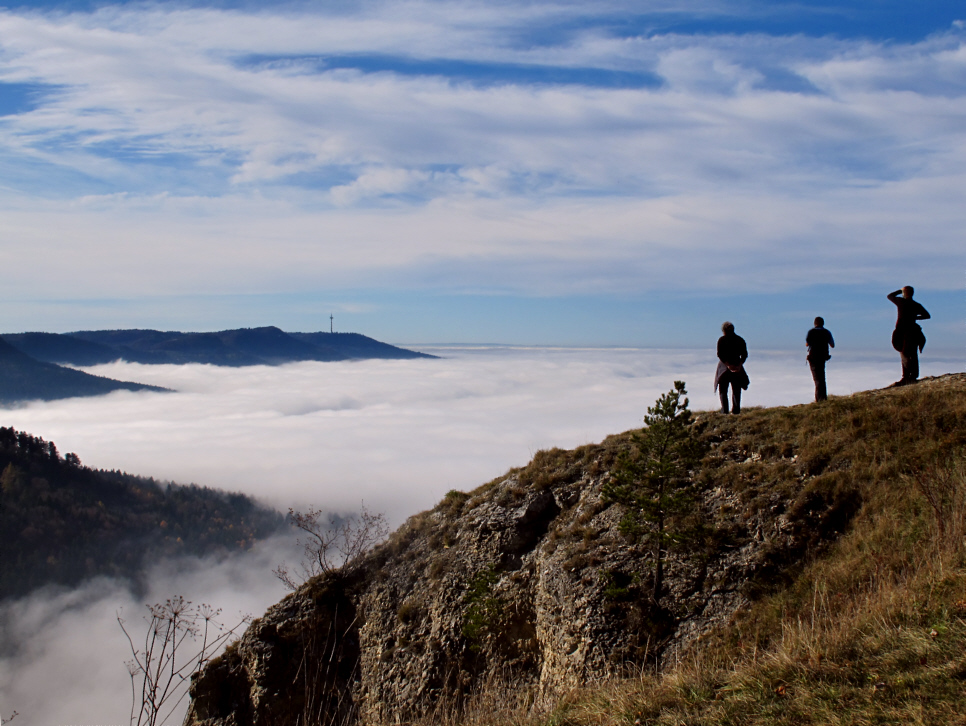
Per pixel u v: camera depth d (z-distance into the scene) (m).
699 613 13.54
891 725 6.08
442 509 24.12
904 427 15.30
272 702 20.81
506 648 17.72
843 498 13.88
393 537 24.22
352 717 19.42
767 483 15.45
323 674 21.06
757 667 7.97
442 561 21.27
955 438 14.01
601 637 14.55
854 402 17.58
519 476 22.77
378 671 19.77
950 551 9.79
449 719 12.27
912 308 19.61
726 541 14.50
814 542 13.41
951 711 6.01
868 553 11.93
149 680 7.94
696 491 15.65
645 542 15.51
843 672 7.12
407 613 20.39
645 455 15.51
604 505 18.50
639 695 8.32
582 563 16.67
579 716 8.45
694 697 7.68
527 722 9.05
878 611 8.45
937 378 19.05
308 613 22.20
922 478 13.09
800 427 17.09
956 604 7.84
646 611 14.32
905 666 6.90
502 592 18.58
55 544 162.88
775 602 12.22
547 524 20.02
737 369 19.97
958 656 6.75
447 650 18.64
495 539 20.27
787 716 6.70
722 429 18.64
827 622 9.30
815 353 19.83
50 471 199.25
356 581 23.16
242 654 22.30
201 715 21.92
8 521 163.38
